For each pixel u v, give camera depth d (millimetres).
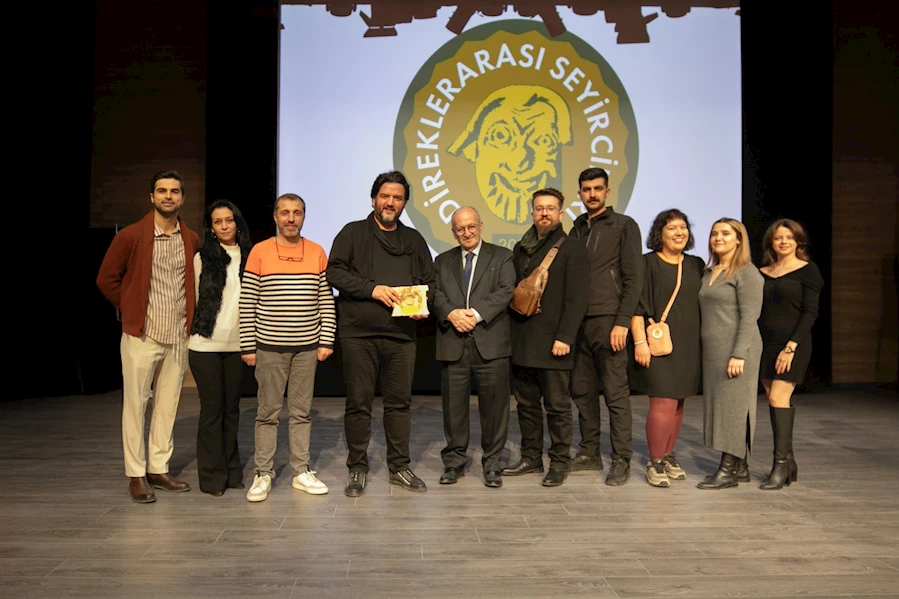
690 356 3180
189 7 6867
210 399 2979
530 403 3324
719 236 3139
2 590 1979
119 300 2916
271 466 3020
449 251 3289
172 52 6875
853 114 6914
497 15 6035
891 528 2570
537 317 3160
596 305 3236
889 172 6938
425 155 6031
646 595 1968
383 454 3770
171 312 2943
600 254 3252
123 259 2869
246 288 2957
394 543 2383
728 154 6020
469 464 3564
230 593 1966
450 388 3197
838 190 6918
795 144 5984
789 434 3160
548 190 3229
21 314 5969
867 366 6906
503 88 6031
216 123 5973
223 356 3049
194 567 2156
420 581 2057
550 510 2777
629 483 3203
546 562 2215
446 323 3150
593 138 6023
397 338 3043
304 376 3021
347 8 6012
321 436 4301
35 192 6090
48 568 2146
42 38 6109
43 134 6148
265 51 5965
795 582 2064
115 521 2617
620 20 6016
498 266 3150
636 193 6008
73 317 6152
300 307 2971
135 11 6855
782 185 6000
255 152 5961
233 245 3129
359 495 2979
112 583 2033
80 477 3287
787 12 5941
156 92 6863
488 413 3180
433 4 6031
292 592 1975
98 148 6840
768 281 3297
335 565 2180
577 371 3369
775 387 3197
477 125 6023
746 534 2494
